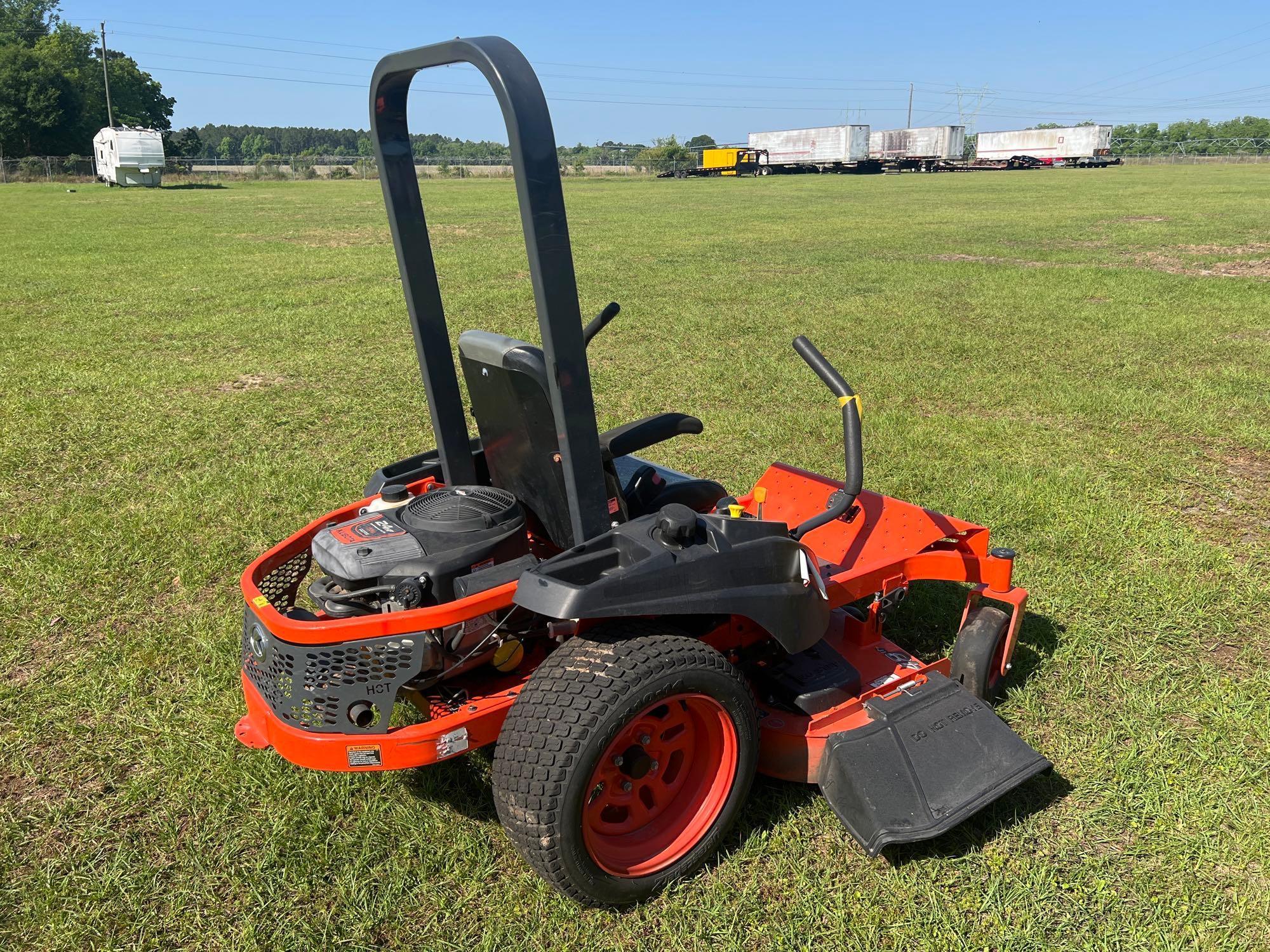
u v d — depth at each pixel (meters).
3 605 4.32
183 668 3.84
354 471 6.08
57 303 12.85
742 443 6.59
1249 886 2.68
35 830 2.97
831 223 24.78
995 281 13.87
